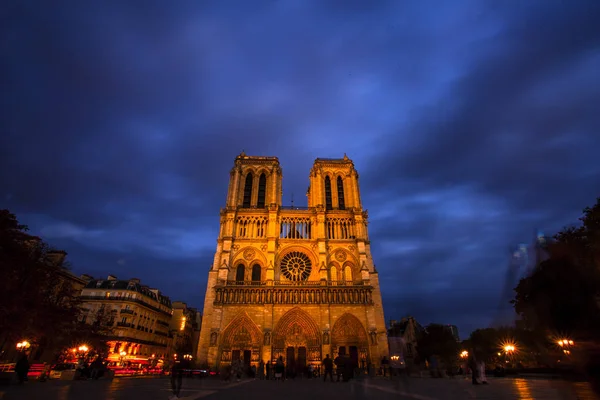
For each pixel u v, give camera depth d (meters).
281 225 92.75
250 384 37.03
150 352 102.62
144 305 98.94
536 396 18.20
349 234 92.06
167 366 68.88
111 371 44.69
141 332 97.94
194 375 61.88
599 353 5.42
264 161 103.12
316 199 97.06
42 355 61.88
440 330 94.00
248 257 87.19
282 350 75.44
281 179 103.62
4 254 36.16
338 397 19.11
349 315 79.25
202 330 76.50
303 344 76.38
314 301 79.81
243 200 97.38
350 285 81.69
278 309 78.81
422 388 26.22
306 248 89.12
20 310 37.09
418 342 97.19
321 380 49.81
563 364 6.14
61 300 50.81
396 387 28.11
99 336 57.94
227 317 77.44
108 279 100.62
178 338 120.44
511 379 38.75
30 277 39.84
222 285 79.88
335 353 75.81
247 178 101.94
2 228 36.84
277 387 30.92
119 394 21.17
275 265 85.94
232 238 88.31
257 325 76.81
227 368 54.62
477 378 30.64
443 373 56.97
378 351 75.44
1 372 31.23
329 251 88.88
